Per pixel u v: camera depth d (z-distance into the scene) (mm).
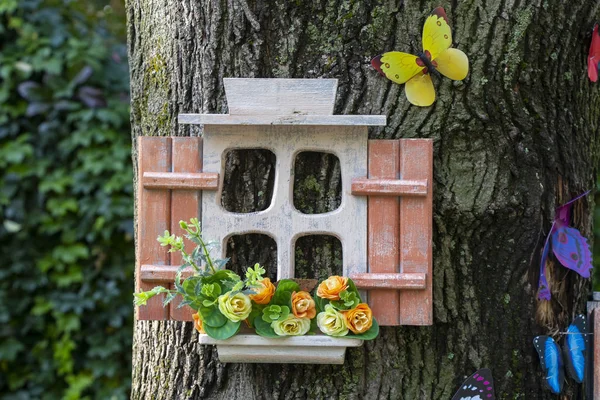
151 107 1807
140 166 1643
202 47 1703
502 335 1710
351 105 1654
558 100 1756
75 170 3162
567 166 1776
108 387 3271
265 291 1552
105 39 3375
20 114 3135
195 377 1736
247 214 1630
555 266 1785
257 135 1631
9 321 3193
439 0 1652
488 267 1703
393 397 1685
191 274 1618
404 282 1596
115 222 3184
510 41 1668
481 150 1668
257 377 1702
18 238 3158
